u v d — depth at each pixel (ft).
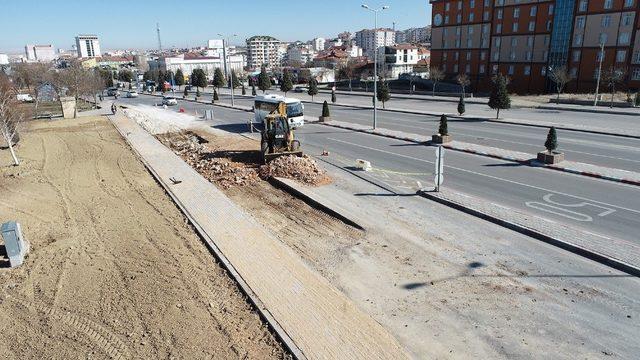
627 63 178.19
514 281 33.83
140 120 136.87
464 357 25.95
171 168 72.95
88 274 37.45
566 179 59.82
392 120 121.19
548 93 206.90
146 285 35.14
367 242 41.50
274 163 65.77
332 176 64.49
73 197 59.57
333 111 148.66
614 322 28.55
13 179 70.38
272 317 29.86
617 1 177.27
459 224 45.11
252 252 39.68
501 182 59.26
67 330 29.91
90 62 602.44
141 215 51.24
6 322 31.19
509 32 220.23
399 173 65.21
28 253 41.93
